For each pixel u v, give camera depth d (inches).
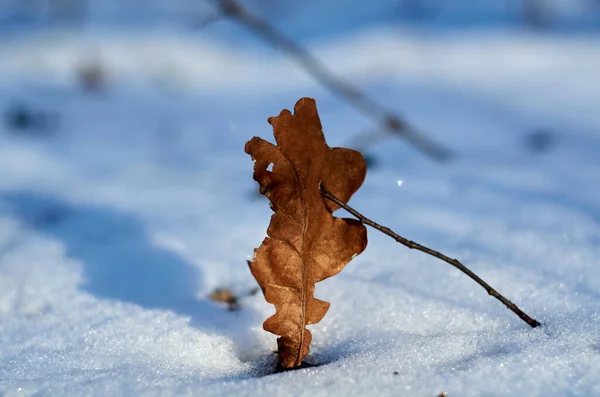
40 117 76.5
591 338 26.4
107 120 79.4
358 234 26.5
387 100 80.9
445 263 30.1
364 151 52.4
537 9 144.5
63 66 120.3
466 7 167.5
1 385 26.0
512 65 101.5
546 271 29.6
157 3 193.6
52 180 47.3
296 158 26.4
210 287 29.9
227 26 179.2
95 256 32.0
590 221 32.7
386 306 28.5
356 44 135.6
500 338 26.7
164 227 34.2
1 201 39.9
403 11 167.3
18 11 175.9
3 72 115.9
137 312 28.7
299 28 175.8
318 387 25.4
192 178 47.1
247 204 37.5
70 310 29.0
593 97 72.4
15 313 29.1
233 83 114.9
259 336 28.0
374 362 26.2
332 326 28.1
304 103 26.3
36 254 32.4
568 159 46.3
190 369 26.5
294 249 26.5
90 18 174.9
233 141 64.9
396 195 37.5
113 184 45.3
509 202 35.2
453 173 43.7
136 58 130.5
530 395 25.1
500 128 61.2
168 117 80.2
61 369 26.6
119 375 26.1
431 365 26.0
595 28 133.9
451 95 81.1
